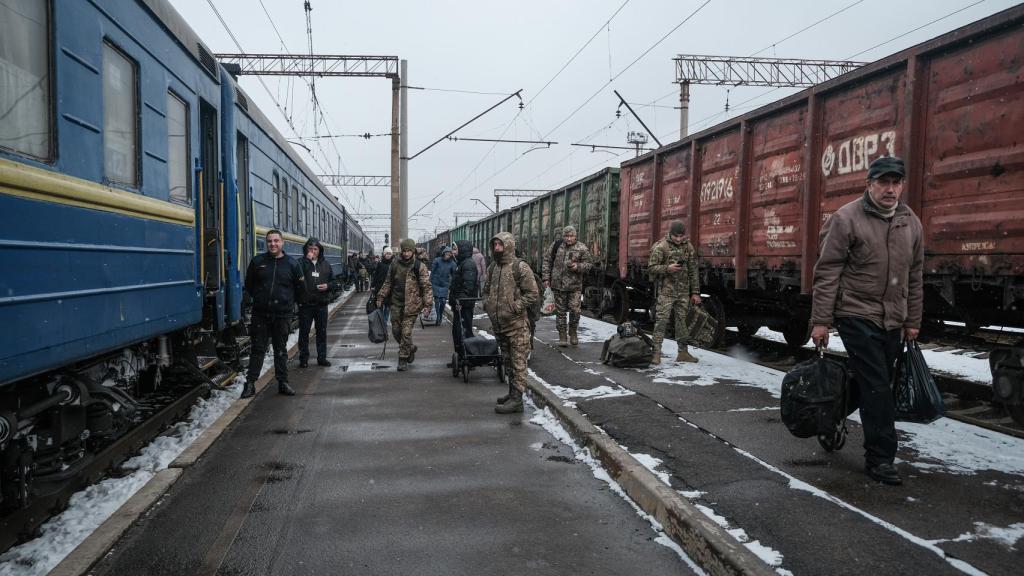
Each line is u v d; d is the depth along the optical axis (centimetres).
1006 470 403
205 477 439
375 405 662
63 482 379
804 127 709
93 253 392
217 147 711
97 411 439
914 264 390
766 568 278
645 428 512
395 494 409
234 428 570
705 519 329
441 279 1457
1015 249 459
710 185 924
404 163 2047
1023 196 456
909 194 546
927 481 384
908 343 398
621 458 436
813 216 688
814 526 324
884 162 373
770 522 330
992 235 479
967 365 804
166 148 539
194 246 605
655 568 312
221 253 702
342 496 405
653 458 440
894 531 316
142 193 480
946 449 445
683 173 1008
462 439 536
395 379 812
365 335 1335
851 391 408
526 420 600
